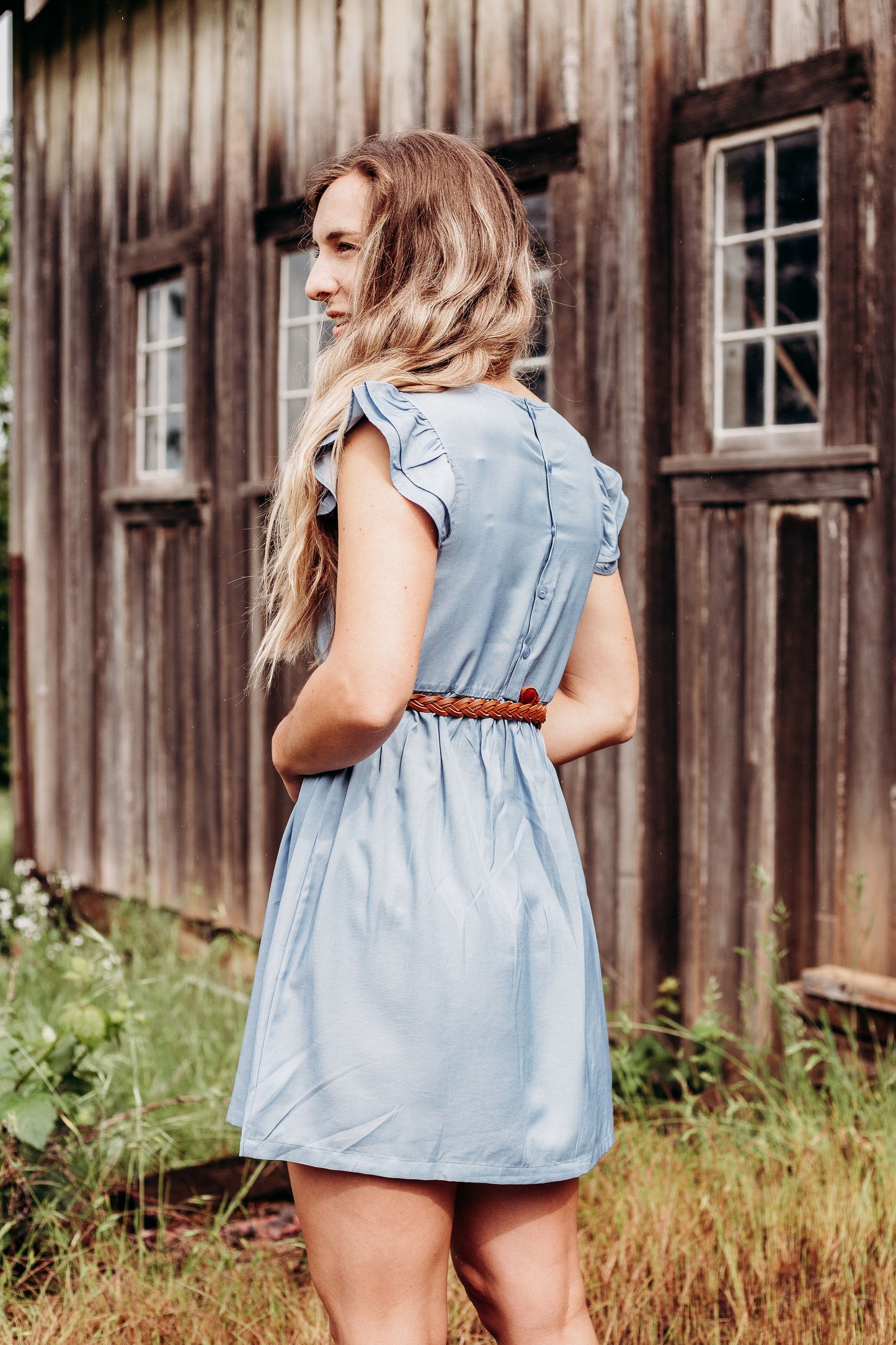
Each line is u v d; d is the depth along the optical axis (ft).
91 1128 9.55
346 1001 4.31
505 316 4.79
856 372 10.75
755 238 11.53
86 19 20.22
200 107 18.13
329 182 5.04
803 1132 9.50
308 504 4.61
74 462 20.89
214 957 17.15
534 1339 4.66
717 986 11.81
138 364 19.80
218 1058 12.66
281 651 4.97
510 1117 4.32
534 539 4.65
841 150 10.75
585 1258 8.09
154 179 19.08
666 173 12.15
